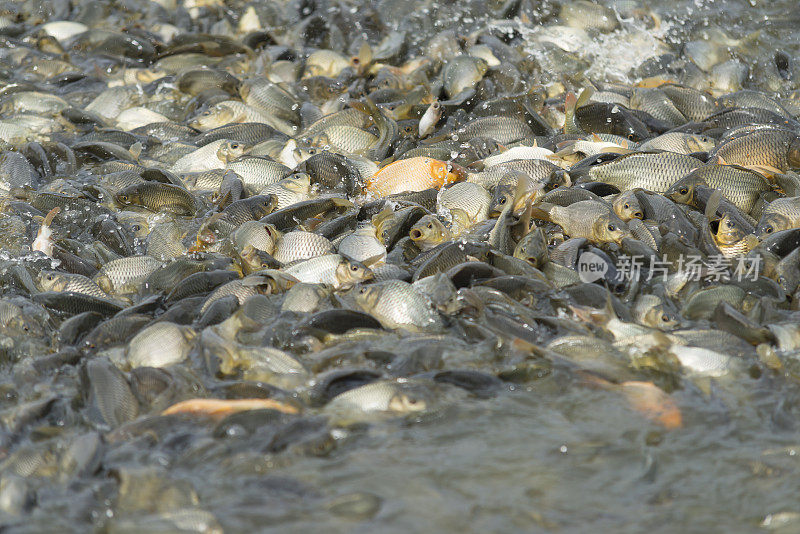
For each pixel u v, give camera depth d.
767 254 8.82
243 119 14.09
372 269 8.95
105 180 11.69
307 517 5.40
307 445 6.03
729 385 6.81
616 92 14.39
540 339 7.45
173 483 5.59
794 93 14.54
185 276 9.07
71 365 7.46
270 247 9.57
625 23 18.09
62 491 5.66
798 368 6.97
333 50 18.31
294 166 12.22
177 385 6.84
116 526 5.22
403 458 5.99
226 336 7.55
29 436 6.39
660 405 6.49
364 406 6.50
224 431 6.18
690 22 18.31
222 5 20.69
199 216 10.95
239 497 5.58
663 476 5.75
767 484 5.64
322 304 8.23
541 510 5.45
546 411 6.50
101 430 6.48
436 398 6.61
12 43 18.23
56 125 14.01
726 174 10.44
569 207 9.77
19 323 8.05
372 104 12.50
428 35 18.61
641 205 9.90
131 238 10.38
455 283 8.37
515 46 17.00
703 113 13.91
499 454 6.01
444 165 11.27
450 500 5.55
